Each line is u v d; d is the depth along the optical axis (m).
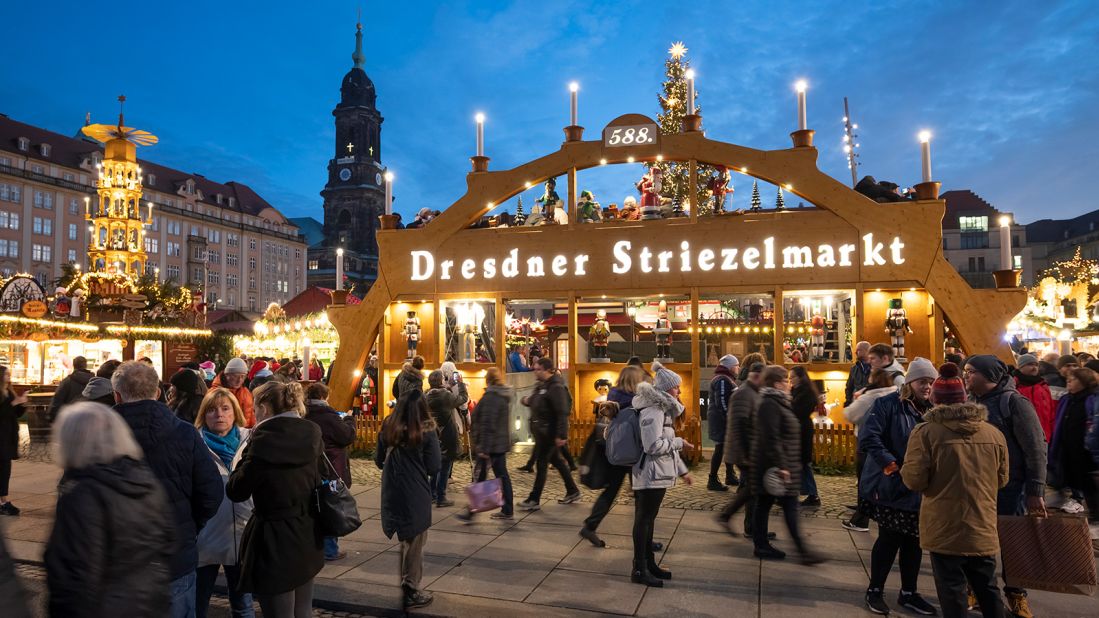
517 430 13.15
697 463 10.88
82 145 85.62
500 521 7.53
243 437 4.82
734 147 11.52
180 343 23.95
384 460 5.74
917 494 4.73
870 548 6.42
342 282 13.20
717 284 11.55
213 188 104.69
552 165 12.29
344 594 5.39
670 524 7.33
